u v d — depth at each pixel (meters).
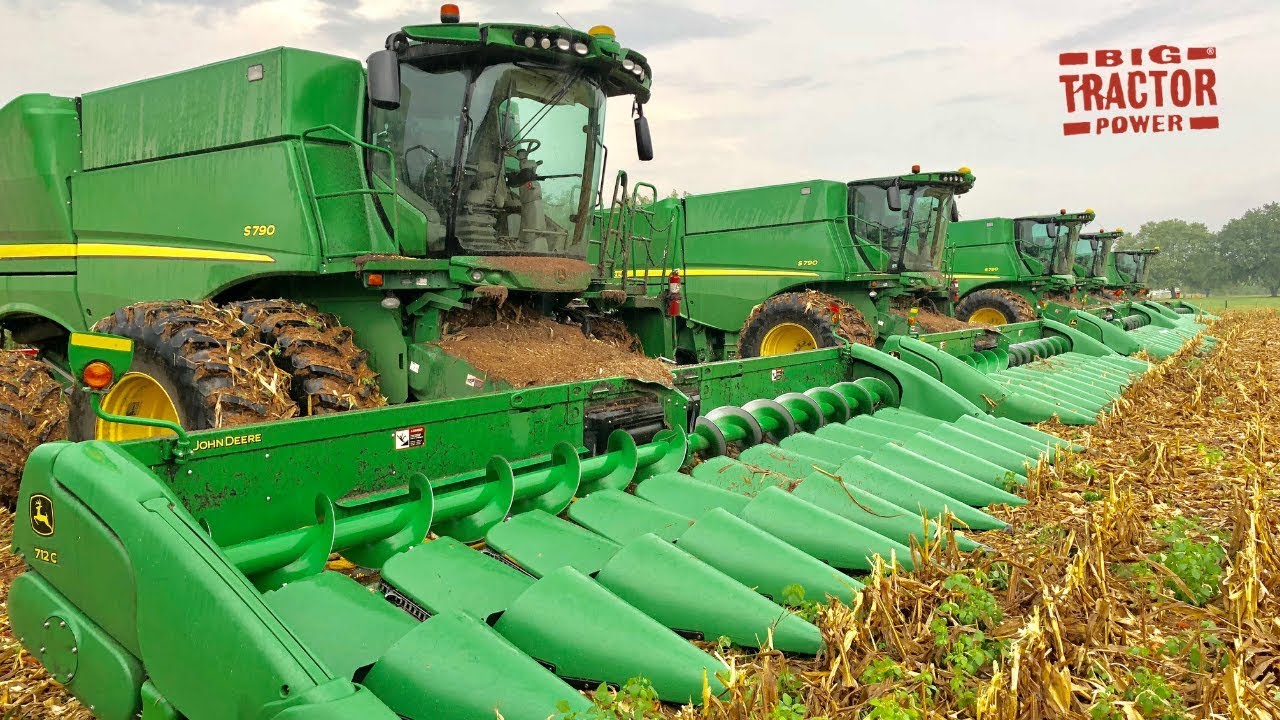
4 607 3.63
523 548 3.20
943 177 11.86
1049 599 2.88
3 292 6.95
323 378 4.69
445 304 5.17
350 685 2.04
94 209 6.25
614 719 2.20
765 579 3.15
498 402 3.79
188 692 2.18
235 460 2.89
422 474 3.20
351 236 5.27
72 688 2.47
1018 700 2.52
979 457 5.22
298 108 5.20
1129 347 13.15
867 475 4.32
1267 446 6.10
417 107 5.39
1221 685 2.56
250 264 5.34
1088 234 22.95
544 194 5.73
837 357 6.54
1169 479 5.24
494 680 2.29
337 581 2.71
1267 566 3.63
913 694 2.54
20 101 6.42
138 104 6.01
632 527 3.49
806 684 2.59
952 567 3.46
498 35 5.10
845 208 11.51
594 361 4.98
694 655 2.51
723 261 12.27
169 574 2.23
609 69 5.64
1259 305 57.28
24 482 2.64
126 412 4.73
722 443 4.78
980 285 18.77
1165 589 3.47
